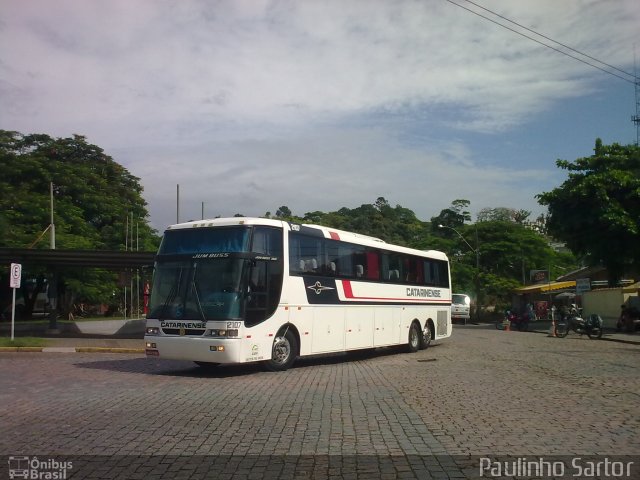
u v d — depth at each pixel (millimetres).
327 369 14992
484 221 58625
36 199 39250
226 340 12578
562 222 34031
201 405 9273
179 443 6852
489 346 22797
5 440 7016
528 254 53688
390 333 18938
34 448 6652
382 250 18922
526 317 37031
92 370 14555
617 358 17578
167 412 8688
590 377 12961
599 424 7910
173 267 13594
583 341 26078
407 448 6645
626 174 32219
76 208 42125
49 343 20984
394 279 19484
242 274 13039
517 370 14383
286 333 14383
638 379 12609
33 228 37656
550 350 20734
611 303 34375
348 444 6820
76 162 47250
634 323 30641
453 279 53500
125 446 6723
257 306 13312
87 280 38281
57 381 12352
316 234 15680
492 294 53719
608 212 31484
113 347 20266
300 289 14797
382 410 8859
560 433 7383
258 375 13383
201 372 14094
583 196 32625
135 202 49688
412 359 17875
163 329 13266
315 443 6859
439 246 58000
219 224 13586
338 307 16281
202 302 12984
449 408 9062
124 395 10328
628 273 35750
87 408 9031
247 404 9367
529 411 8836
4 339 21562
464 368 14930
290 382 12141
